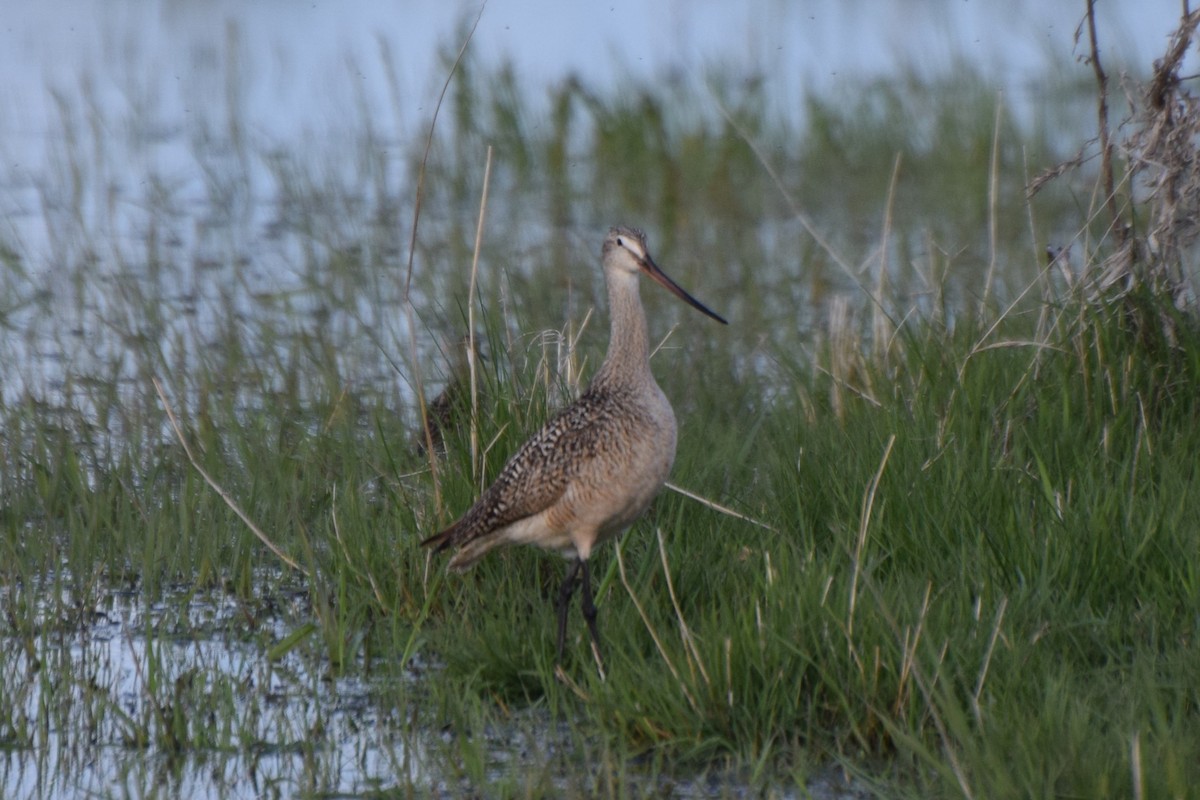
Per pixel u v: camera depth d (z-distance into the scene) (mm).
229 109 32375
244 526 14844
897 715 10539
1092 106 31938
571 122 33438
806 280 23031
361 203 27812
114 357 19812
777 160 31047
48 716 11781
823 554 12734
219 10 43406
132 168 29938
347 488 14781
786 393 18281
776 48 37531
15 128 32281
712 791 10258
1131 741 9312
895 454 13945
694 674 10867
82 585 14156
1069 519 12547
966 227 25703
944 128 30547
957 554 12312
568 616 12984
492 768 10773
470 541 12602
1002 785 9141
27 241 25234
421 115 32250
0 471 16312
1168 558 11922
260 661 12820
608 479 12227
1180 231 15203
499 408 14461
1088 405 14508
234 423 17125
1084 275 15227
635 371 12578
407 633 12922
